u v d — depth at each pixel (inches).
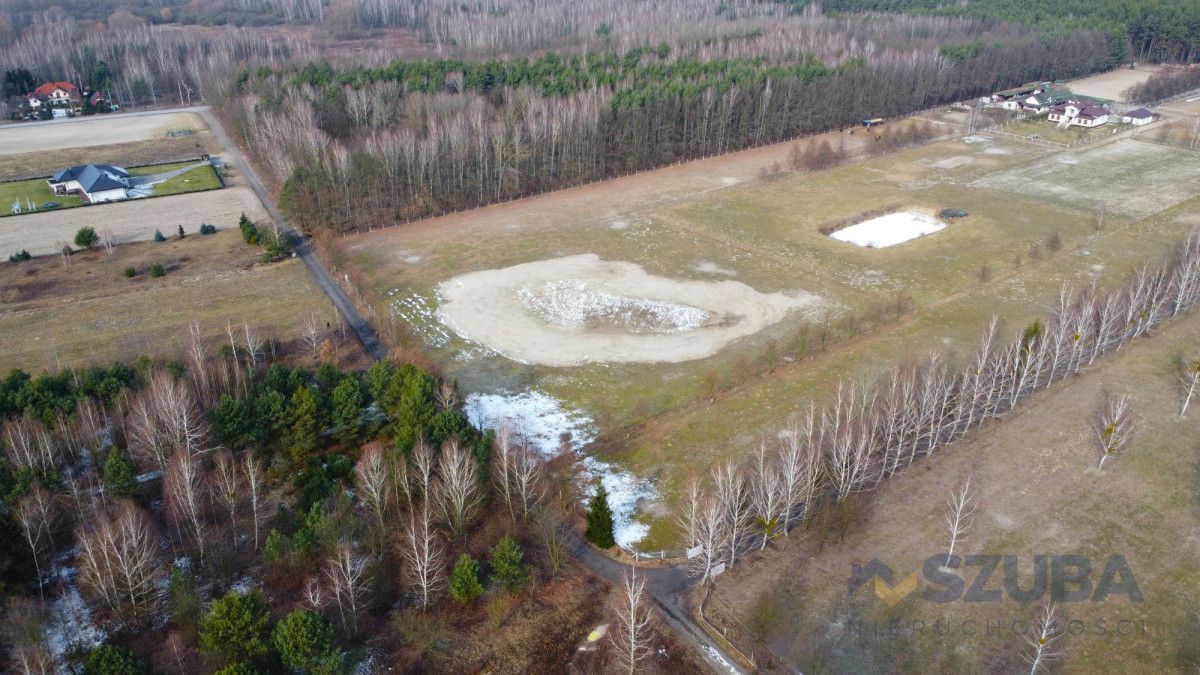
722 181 6476.4
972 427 3324.3
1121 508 2859.3
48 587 2524.6
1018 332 4003.4
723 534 2630.4
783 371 3720.5
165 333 4057.6
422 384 3144.7
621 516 2869.1
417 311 4306.1
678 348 3939.5
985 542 2704.2
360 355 3887.8
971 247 5103.3
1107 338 3841.0
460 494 2628.0
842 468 2851.9
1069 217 5585.6
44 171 6643.7
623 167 6673.2
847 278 4675.2
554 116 6294.3
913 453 3043.8
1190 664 2263.8
